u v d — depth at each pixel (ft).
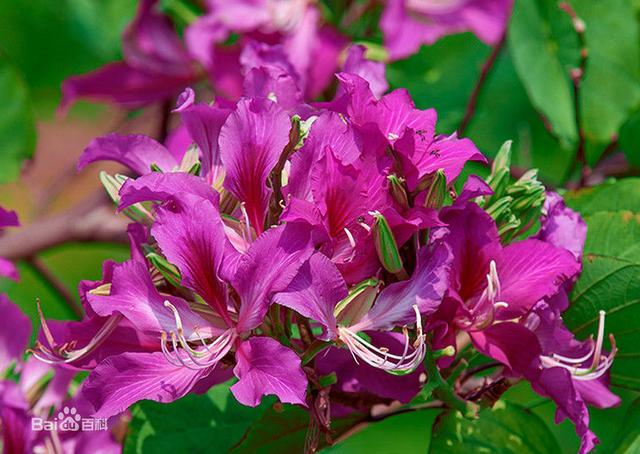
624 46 3.08
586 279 2.53
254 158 2.27
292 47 3.17
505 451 2.46
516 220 2.35
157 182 2.23
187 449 2.56
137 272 2.26
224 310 2.26
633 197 2.60
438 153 2.28
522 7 3.09
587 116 3.11
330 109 2.33
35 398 2.65
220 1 3.24
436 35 3.18
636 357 2.53
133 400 2.22
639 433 2.47
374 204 2.24
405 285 2.25
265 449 2.44
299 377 2.19
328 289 2.20
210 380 2.35
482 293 2.33
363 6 3.22
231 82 3.21
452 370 2.39
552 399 2.36
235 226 2.28
